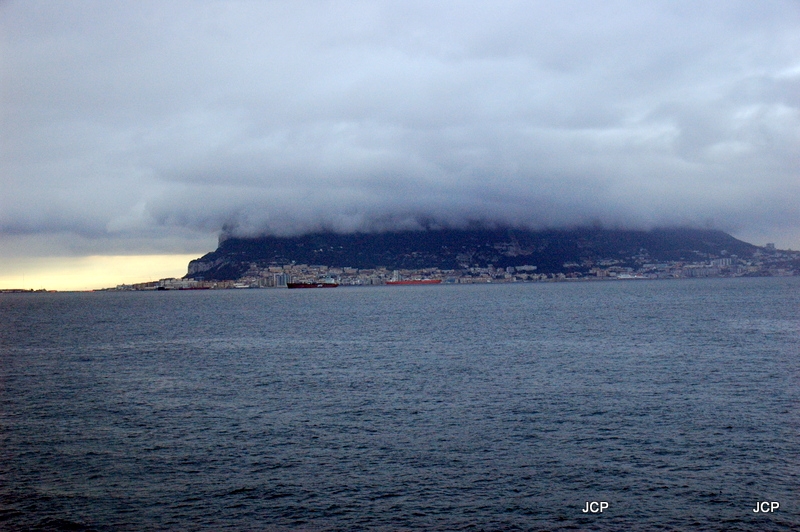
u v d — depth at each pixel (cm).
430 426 4559
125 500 3312
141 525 3036
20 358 8725
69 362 8238
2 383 6575
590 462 3753
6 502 3303
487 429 4456
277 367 7438
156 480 3572
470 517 3070
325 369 7200
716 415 4722
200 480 3559
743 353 7912
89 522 3069
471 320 14325
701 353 7975
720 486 3384
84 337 11900
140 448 4138
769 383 5878
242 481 3534
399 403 5297
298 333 11856
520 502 3225
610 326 12025
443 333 11256
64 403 5519
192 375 6956
